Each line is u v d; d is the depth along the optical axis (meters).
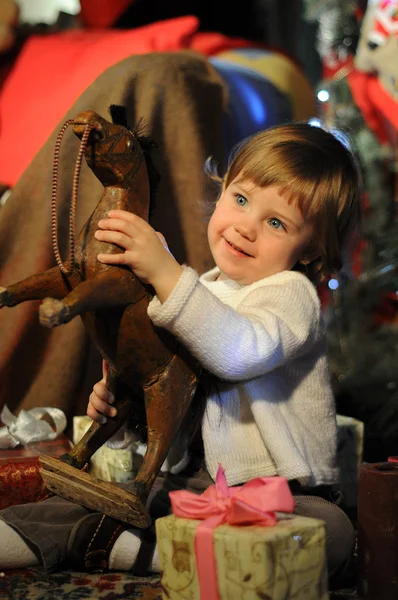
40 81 2.55
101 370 2.10
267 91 2.66
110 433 1.50
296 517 1.25
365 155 2.73
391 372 2.76
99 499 1.36
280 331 1.45
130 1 3.32
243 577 1.14
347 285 2.81
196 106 2.23
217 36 2.89
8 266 2.11
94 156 1.35
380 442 2.50
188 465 1.58
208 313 1.35
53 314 1.20
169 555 1.23
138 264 1.33
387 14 2.66
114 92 2.14
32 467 1.57
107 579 1.39
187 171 2.18
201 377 1.49
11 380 2.07
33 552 1.42
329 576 1.41
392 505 1.31
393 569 1.31
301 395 1.56
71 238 1.35
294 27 4.30
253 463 1.49
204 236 2.16
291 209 1.55
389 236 2.77
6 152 2.45
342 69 2.85
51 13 4.63
